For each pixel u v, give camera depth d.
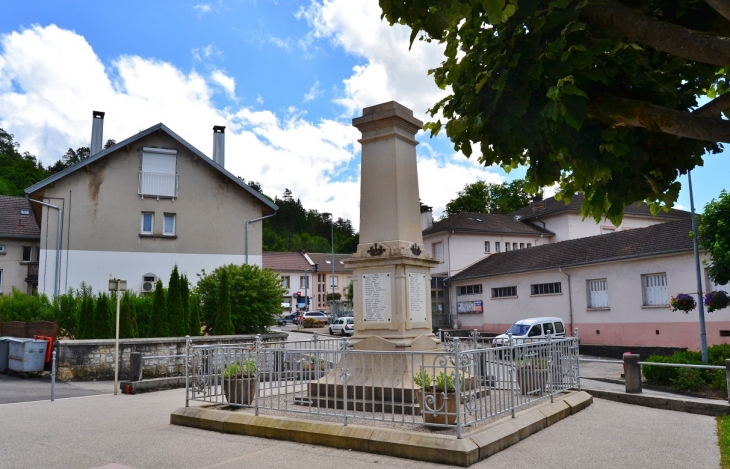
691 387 13.18
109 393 14.30
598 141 4.15
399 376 9.19
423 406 7.23
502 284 34.56
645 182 4.40
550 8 3.93
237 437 8.21
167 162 30.36
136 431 8.83
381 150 10.66
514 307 33.41
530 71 3.88
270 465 6.63
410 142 10.99
